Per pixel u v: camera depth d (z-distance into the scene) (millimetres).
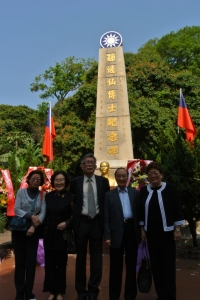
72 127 16641
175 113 16422
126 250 3980
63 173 4258
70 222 4113
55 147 16609
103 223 4098
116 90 9141
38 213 4145
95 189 4188
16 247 4078
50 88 26047
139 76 16859
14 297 4203
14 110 34406
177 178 6266
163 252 3779
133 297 3967
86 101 16672
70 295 4301
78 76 25906
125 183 4109
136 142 16125
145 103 15992
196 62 22844
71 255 6750
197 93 17016
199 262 6098
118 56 9305
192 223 6812
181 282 4828
